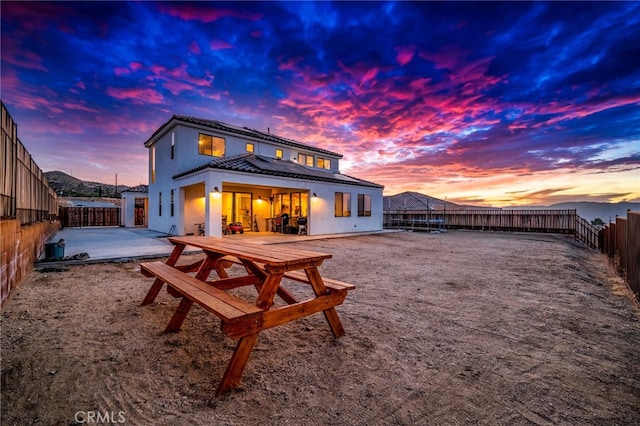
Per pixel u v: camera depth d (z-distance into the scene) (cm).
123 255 721
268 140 1593
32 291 438
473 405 189
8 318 329
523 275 617
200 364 237
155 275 349
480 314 375
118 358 242
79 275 546
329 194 1475
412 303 419
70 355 245
